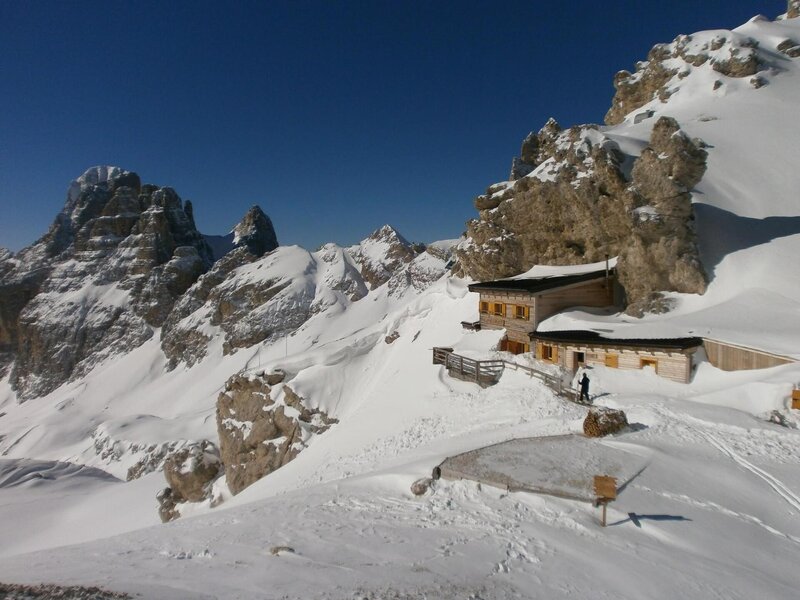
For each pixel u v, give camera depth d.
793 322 25.83
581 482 14.41
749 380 22.73
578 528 11.97
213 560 11.31
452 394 30.84
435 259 123.75
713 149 47.56
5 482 75.38
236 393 55.75
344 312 125.88
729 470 15.21
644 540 11.31
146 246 173.38
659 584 9.36
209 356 128.12
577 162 42.75
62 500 68.69
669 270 33.62
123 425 92.31
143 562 11.56
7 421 133.38
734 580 9.61
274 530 13.56
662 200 33.75
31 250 197.38
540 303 34.62
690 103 62.34
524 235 46.97
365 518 14.01
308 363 55.28
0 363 171.50
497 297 38.16
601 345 27.95
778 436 17.84
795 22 79.44
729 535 11.51
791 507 13.07
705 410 20.78
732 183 42.34
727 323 27.58
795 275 29.78
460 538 11.75
